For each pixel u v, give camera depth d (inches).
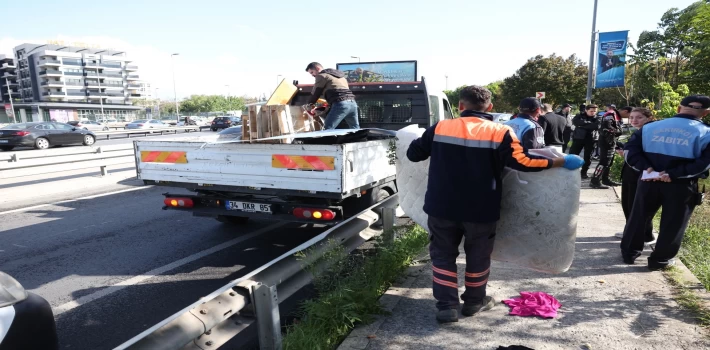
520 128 197.9
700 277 170.4
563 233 135.0
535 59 1616.6
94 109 5088.6
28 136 837.8
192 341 100.4
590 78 789.9
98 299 171.9
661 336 127.3
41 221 289.1
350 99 257.1
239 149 198.8
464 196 128.0
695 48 494.6
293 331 130.3
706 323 133.5
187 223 282.0
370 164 201.5
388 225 191.0
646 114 200.4
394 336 131.1
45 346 95.2
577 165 129.7
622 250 186.2
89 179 441.1
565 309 144.7
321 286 148.1
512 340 127.4
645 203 173.3
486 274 138.0
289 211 200.5
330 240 152.2
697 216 247.3
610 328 132.3
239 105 4776.1
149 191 388.5
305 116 241.6
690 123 162.2
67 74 5231.3
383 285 164.9
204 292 178.4
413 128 167.0
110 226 275.9
